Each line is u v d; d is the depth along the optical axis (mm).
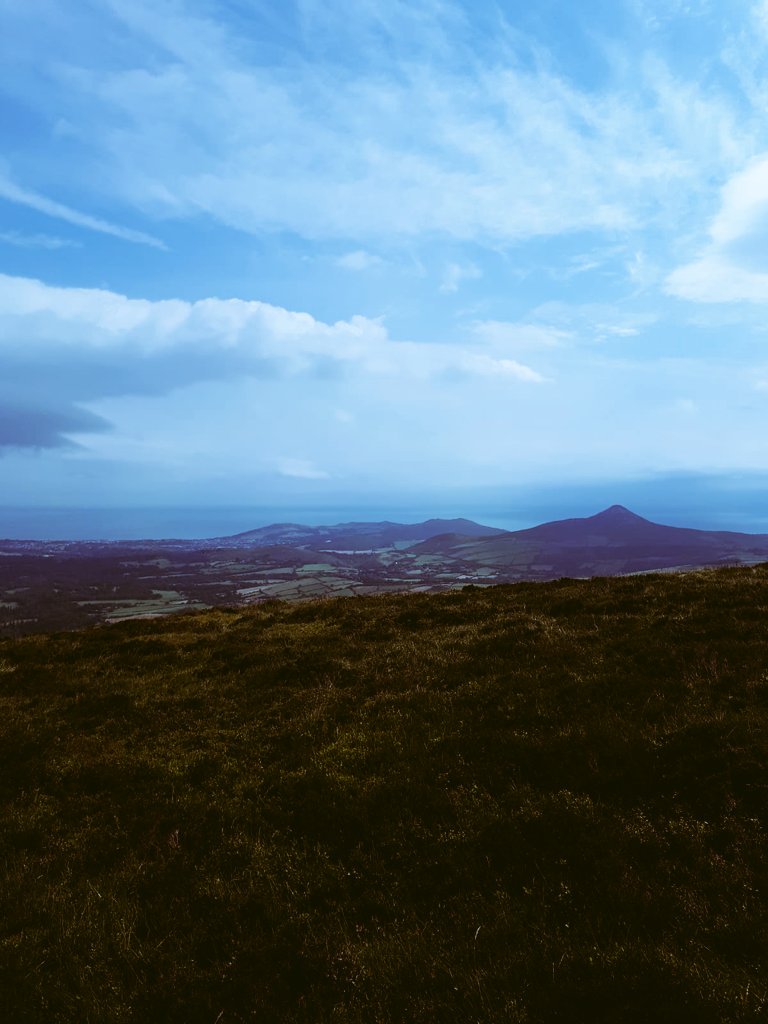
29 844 8711
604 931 6109
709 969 5430
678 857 7199
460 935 6270
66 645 21703
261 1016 5430
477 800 8844
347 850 8109
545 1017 5086
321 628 22406
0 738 12688
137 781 10578
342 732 12016
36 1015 5520
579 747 9906
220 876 7660
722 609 16703
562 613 19953
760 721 9609
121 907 7078
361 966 5902
